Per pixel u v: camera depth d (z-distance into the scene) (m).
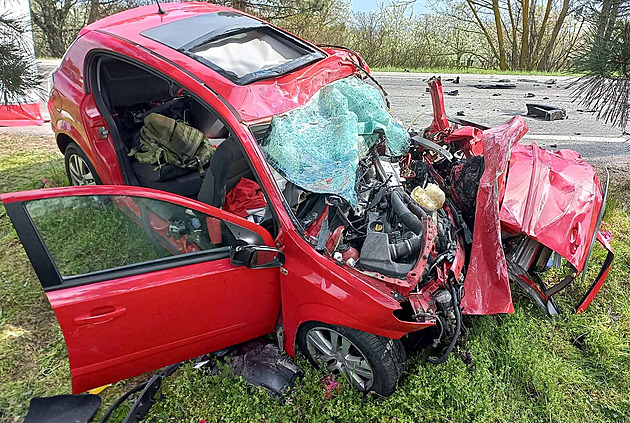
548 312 3.91
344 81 3.91
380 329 2.87
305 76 3.67
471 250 3.40
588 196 3.76
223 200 3.41
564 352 3.68
